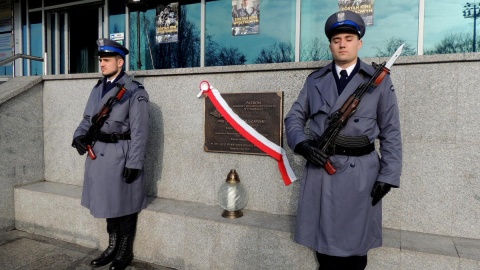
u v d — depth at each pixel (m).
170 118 3.74
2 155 4.11
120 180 3.07
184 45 6.20
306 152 2.06
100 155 3.06
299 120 2.33
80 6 7.40
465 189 2.68
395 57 2.12
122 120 3.07
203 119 3.57
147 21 6.52
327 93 2.19
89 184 3.14
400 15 4.65
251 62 5.61
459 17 4.43
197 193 3.63
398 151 2.12
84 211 3.75
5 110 4.12
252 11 5.54
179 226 3.20
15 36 8.21
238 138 3.37
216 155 3.52
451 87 2.68
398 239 2.63
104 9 7.11
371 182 2.12
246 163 3.37
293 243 2.76
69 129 4.38
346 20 2.10
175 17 6.21
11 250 3.65
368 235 2.14
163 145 3.78
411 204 2.82
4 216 4.14
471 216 2.67
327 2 5.04
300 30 5.21
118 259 3.20
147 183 3.88
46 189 4.14
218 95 3.43
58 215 3.92
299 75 3.15
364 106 2.11
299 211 2.28
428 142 2.75
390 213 2.88
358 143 2.11
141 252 3.39
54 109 4.47
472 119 2.64
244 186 3.22
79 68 7.69
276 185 3.25
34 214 4.09
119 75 3.18
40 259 3.45
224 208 3.14
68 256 3.52
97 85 3.33
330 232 2.11
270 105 3.22
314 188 2.20
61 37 7.86
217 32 5.86
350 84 2.14
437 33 4.52
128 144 3.12
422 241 2.60
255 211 3.33
